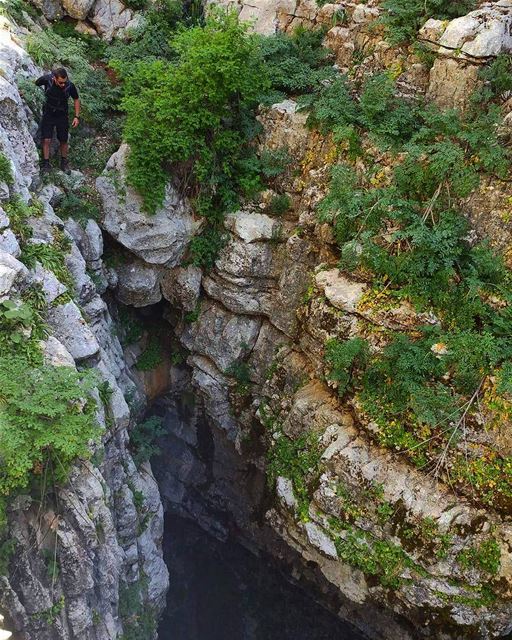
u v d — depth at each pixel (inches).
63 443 258.7
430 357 345.4
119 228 424.2
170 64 421.4
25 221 344.2
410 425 350.9
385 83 383.6
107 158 439.5
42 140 394.9
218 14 424.5
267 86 424.8
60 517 296.5
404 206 365.1
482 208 352.8
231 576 559.5
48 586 296.0
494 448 331.9
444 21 377.4
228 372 475.5
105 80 463.8
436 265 352.5
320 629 494.3
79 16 480.4
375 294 368.8
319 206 394.9
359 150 392.2
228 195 439.2
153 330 514.9
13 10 430.9
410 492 344.2
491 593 328.2
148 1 501.4
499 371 327.3
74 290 362.6
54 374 277.3
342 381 376.5
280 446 413.4
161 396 542.0
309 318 398.0
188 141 408.8
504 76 351.3
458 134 353.7
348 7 439.8
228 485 538.3
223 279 457.7
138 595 392.5
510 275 342.6
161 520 440.5
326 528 374.9
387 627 426.6
